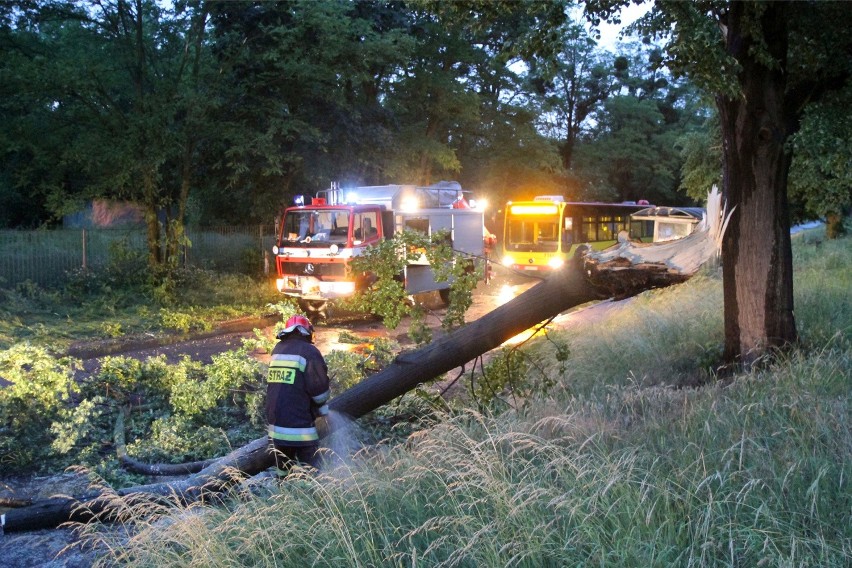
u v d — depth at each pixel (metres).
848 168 10.66
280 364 5.81
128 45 17.39
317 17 18.50
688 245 6.24
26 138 16.86
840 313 9.85
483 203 21.81
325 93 20.34
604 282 6.20
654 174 46.16
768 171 8.22
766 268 8.23
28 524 5.55
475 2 8.90
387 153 23.59
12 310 15.14
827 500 4.13
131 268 18.50
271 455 6.01
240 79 19.33
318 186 21.08
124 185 17.91
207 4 17.55
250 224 23.58
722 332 9.62
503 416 6.71
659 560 3.66
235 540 4.48
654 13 8.29
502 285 24.12
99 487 5.75
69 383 8.10
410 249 7.84
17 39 17.17
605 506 4.17
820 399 5.72
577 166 44.56
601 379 8.45
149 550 4.41
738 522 3.97
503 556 3.84
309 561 4.20
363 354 10.45
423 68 29.86
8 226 23.97
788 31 9.02
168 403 9.12
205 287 18.81
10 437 7.24
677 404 6.50
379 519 4.49
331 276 16.23
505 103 37.03
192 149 18.80
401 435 7.60
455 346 6.57
